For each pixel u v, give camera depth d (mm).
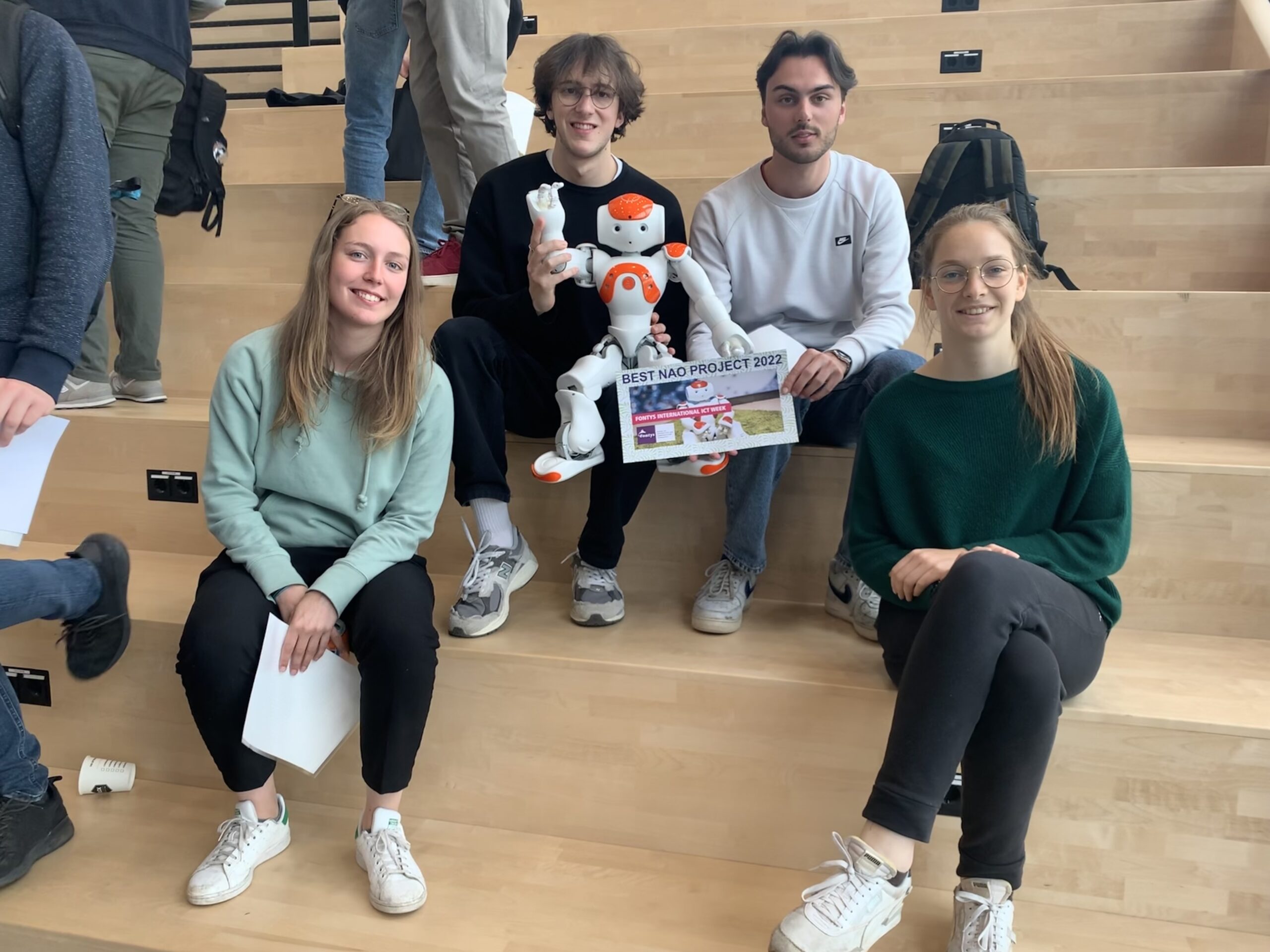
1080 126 2328
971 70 2732
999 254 1205
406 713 1241
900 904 1086
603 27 3184
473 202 1661
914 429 1293
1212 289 1981
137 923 1209
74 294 1152
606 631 1493
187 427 1754
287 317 1329
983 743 1085
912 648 1118
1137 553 1477
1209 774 1185
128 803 1503
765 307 1651
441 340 1482
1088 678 1194
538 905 1246
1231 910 1208
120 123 1884
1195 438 1727
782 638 1471
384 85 2117
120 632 1363
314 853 1361
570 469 1409
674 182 2166
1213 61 2561
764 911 1238
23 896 1263
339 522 1364
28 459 1201
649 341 1441
